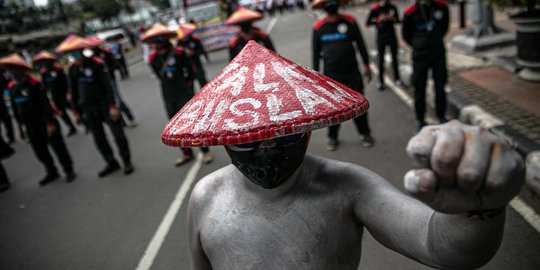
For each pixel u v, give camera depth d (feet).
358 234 3.81
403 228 3.21
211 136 2.94
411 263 9.33
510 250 9.07
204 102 3.35
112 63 25.03
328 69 14.93
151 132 24.43
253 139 2.83
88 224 14.39
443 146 2.01
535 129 13.35
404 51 30.66
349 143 16.96
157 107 30.76
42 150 19.40
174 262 11.06
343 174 3.74
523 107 15.58
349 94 3.28
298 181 3.67
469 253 2.54
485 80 19.88
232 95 3.20
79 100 17.81
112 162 19.02
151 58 17.19
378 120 19.04
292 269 3.43
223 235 3.65
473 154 1.99
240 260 3.55
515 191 2.09
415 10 14.97
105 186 17.63
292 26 73.92
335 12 14.80
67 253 12.71
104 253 12.25
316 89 3.13
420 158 2.10
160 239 12.31
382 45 22.66
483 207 2.19
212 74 39.70
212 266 3.82
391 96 22.25
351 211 3.68
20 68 17.75
